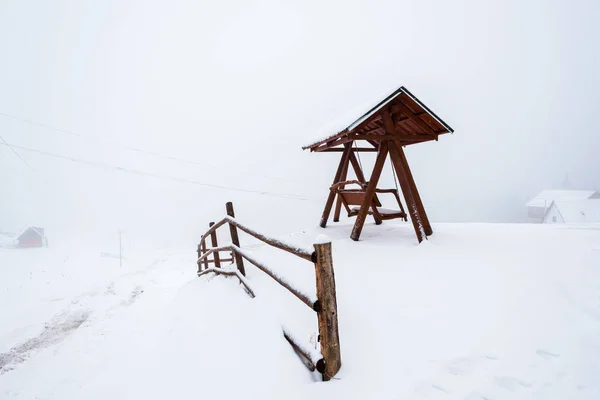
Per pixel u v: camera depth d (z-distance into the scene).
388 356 2.32
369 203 5.54
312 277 3.97
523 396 1.87
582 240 4.62
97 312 11.30
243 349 2.62
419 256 4.39
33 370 5.79
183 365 2.65
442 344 2.40
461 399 1.88
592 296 2.88
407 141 6.72
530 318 2.64
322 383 2.10
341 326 2.78
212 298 4.09
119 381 2.99
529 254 4.09
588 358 2.14
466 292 3.17
